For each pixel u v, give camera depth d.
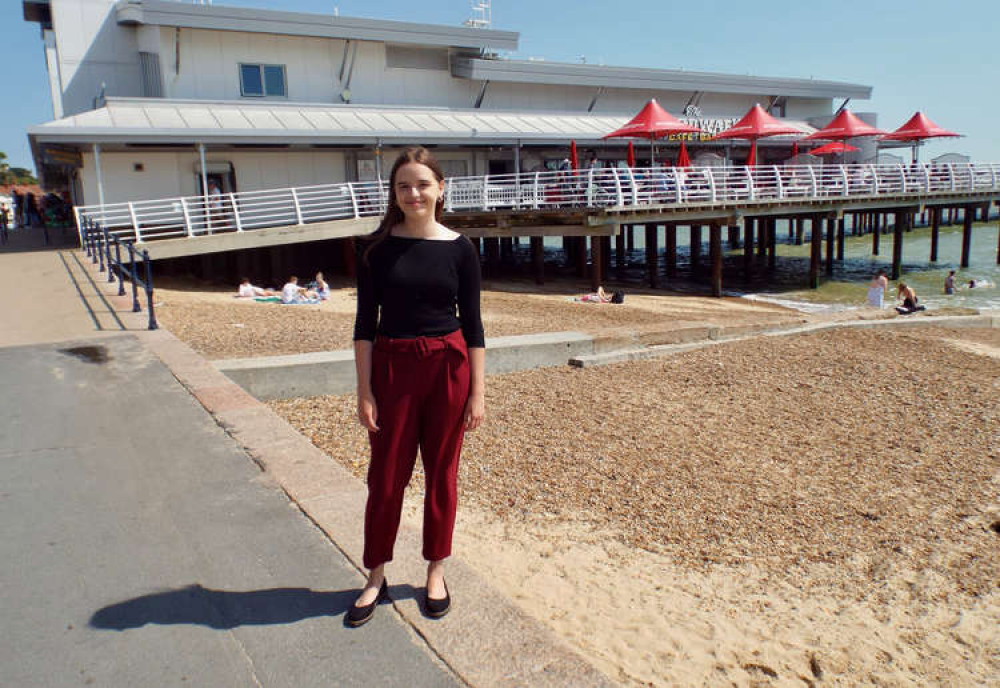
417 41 29.89
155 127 21.88
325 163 27.22
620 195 20.58
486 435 7.11
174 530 3.62
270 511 3.84
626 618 4.19
